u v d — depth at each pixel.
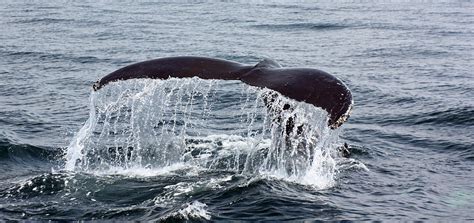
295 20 60.38
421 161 17.67
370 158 17.66
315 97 12.71
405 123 23.02
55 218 12.80
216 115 22.98
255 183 14.27
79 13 62.50
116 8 68.50
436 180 15.86
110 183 14.55
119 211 13.07
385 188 14.96
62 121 22.75
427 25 57.44
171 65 14.32
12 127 21.58
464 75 33.72
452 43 46.38
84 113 24.08
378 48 43.88
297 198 13.72
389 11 70.75
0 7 67.00
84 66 35.06
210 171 15.27
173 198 13.66
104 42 44.16
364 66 36.75
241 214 12.93
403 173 16.33
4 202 13.61
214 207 13.20
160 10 67.69
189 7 72.00
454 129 21.97
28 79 31.02
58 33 48.28
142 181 14.67
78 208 13.28
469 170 16.86
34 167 16.69
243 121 22.06
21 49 40.09
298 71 13.48
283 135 14.92
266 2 80.94
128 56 38.50
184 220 12.57
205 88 27.09
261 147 16.72
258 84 13.51
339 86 12.73
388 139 20.42
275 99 14.73
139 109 18.25
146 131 18.28
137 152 16.83
